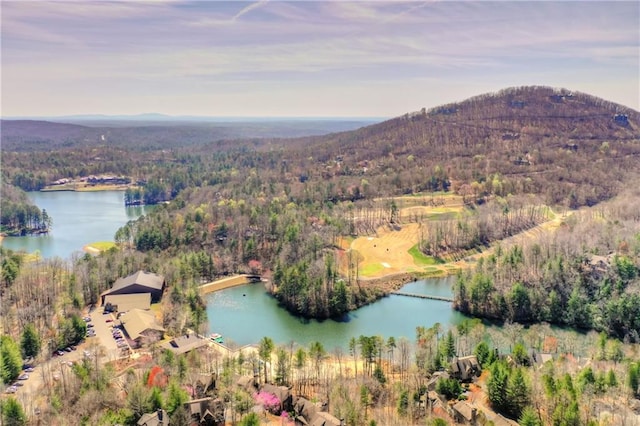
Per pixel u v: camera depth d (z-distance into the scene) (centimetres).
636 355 13788
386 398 11656
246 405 10962
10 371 12431
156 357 13412
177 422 9969
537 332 15800
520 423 10250
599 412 10638
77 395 10925
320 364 13362
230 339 15888
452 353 13650
